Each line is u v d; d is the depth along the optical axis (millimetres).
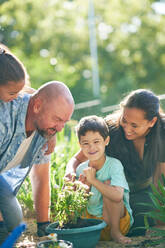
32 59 18516
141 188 3770
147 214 3447
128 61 22016
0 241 2918
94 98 17828
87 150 3357
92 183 3264
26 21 19516
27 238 3367
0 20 18516
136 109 3320
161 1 21953
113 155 3631
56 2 20234
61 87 2857
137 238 3453
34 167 3268
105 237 3365
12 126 2820
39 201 3342
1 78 2570
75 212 3129
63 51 20859
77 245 2982
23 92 2939
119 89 20328
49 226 3129
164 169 3729
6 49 2707
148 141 3609
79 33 20953
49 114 2799
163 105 5859
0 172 3061
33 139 3006
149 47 21672
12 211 3119
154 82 21859
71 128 6434
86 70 21812
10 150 2918
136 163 3656
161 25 21828
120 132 3598
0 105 2762
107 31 22047
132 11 21938
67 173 3518
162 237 3420
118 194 3240
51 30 20219
